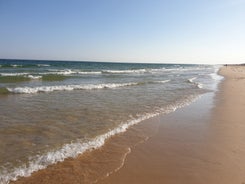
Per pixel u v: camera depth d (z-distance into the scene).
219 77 33.75
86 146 5.70
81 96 13.41
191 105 11.52
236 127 7.81
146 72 48.44
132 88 18.09
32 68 46.56
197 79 29.55
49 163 4.75
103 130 6.98
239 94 15.72
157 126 7.73
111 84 19.89
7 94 13.56
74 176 4.30
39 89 15.53
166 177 4.40
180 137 6.70
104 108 10.12
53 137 6.23
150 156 5.34
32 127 7.05
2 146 5.49
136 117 8.76
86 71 41.66
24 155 5.05
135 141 6.27
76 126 7.29
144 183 4.18
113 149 5.65
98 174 4.43
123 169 4.67
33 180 4.11
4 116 8.26
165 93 15.46
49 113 8.91
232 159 5.24
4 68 43.41
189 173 4.57
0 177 4.13
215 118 8.95
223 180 4.31
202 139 6.54
